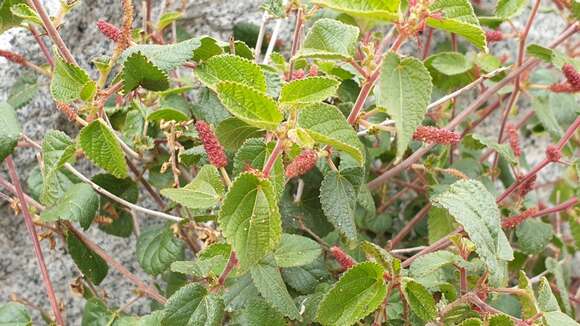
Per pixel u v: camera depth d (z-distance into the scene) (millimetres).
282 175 241
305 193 325
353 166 285
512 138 345
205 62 256
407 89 213
